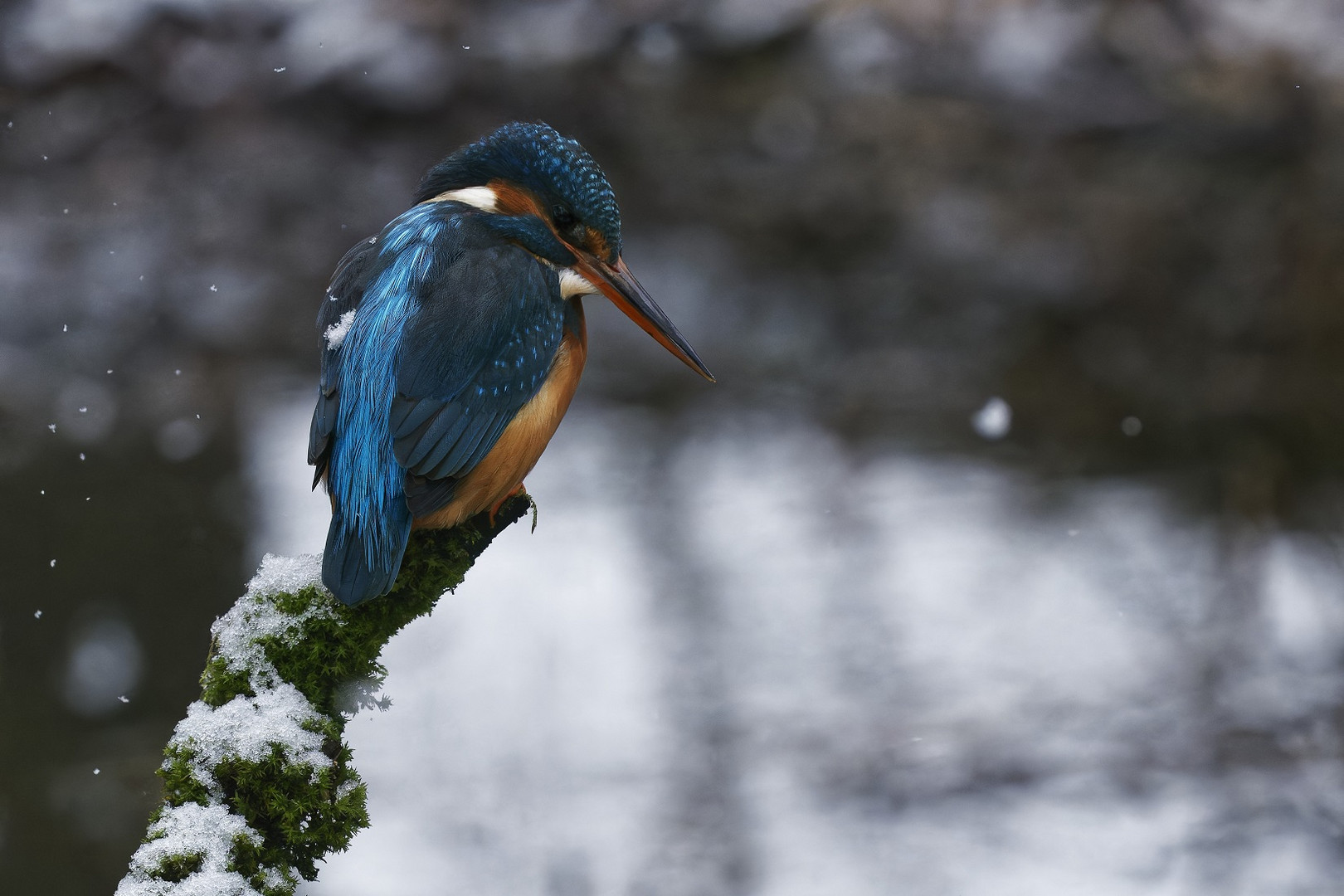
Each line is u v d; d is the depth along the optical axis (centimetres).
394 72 1873
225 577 1252
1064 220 1731
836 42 1938
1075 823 958
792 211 1759
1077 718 1049
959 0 1969
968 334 1644
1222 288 1642
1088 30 1914
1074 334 1616
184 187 1814
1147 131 1789
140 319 1659
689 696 1057
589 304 1764
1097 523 1312
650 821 949
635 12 1959
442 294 521
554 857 911
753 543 1259
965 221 1725
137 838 987
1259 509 1335
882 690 1076
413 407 496
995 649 1123
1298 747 1016
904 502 1348
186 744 375
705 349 1675
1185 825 938
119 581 1243
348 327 518
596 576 1230
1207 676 1088
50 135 1838
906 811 961
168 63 1878
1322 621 1159
